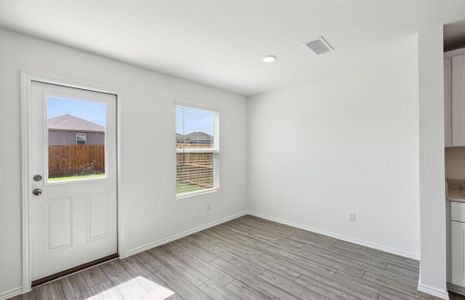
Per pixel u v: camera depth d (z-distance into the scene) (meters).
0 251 1.93
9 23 1.85
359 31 2.02
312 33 2.06
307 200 3.60
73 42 2.19
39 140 2.18
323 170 3.41
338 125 3.24
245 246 3.02
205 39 2.16
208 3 1.63
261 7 1.67
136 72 2.81
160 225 3.07
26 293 2.03
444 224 1.93
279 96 3.93
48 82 2.19
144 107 2.89
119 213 2.67
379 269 2.43
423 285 2.03
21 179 2.02
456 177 2.51
